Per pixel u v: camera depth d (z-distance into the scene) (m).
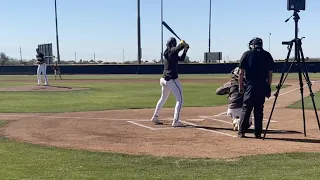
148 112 13.29
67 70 55.38
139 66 54.28
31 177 5.69
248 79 8.44
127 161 6.58
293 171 5.89
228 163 6.41
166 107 14.80
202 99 18.16
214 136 8.84
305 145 7.73
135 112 13.27
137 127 10.12
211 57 59.34
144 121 11.16
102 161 6.59
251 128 9.75
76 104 16.06
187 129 9.80
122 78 42.47
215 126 10.29
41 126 10.32
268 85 8.48
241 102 9.53
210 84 30.64
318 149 7.35
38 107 14.99
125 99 18.31
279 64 48.62
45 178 5.64
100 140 8.42
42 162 6.53
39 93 22.27
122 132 9.40
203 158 6.75
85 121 11.18
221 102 16.77
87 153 7.15
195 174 5.82
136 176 5.74
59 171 6.00
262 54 8.33
